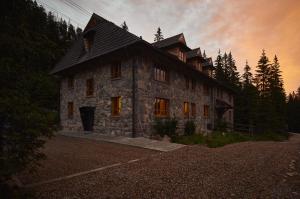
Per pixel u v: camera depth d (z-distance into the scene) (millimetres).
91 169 7238
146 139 14133
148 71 16359
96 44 18641
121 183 5957
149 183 6004
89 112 18688
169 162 8352
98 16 20219
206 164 8219
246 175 7004
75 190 5391
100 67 18297
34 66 5152
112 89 16938
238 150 12172
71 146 11625
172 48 21625
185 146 11930
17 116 4062
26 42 4902
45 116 4547
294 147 14664
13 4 4973
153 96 16641
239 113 41812
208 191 5535
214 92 28594
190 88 22234
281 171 7707
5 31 4805
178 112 19609
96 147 11406
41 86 4934
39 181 5973
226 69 56156
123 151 10469
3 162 3906
